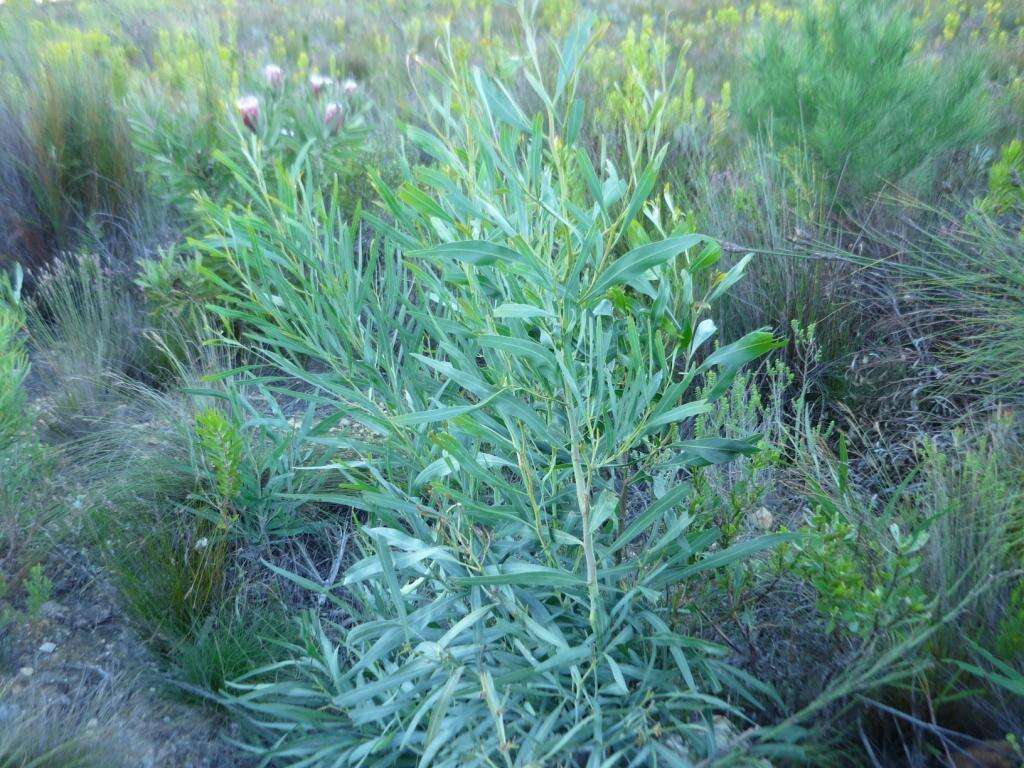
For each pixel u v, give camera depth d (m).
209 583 2.14
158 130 3.25
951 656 1.71
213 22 5.79
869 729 1.70
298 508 2.48
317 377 2.08
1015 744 1.45
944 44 6.13
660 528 2.11
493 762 1.64
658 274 1.71
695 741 1.63
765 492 2.00
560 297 1.45
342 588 2.27
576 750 1.61
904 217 3.19
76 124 3.93
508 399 1.60
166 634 2.04
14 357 2.42
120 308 3.27
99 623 2.09
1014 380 2.44
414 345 2.14
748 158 3.58
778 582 1.93
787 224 3.05
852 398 2.70
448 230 1.68
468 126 1.47
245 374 3.03
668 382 1.62
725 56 6.61
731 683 1.74
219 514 2.35
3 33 5.93
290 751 1.69
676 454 1.89
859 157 3.36
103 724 1.81
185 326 3.09
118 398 2.92
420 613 1.74
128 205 3.89
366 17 9.10
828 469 2.27
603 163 1.70
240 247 2.09
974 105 3.37
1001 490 1.87
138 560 2.20
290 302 2.02
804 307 2.85
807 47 3.69
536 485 1.85
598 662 1.73
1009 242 2.79
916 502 2.06
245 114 3.17
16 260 3.62
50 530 2.26
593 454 1.63
